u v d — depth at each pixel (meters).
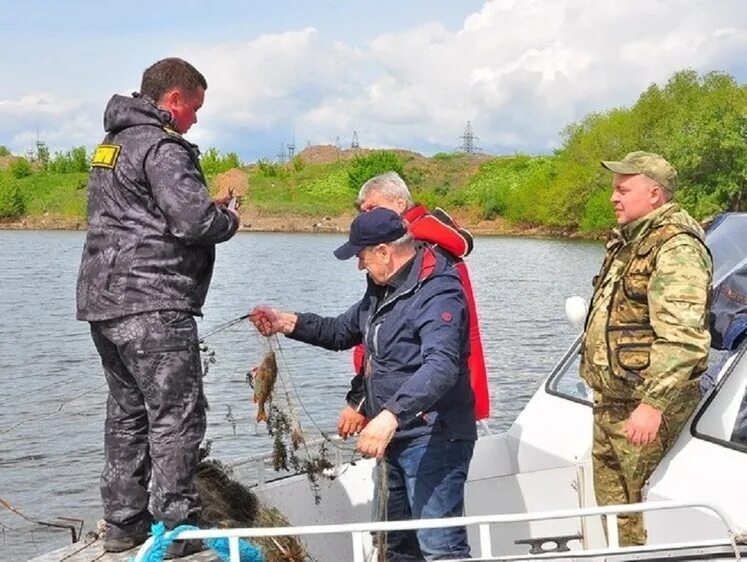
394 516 3.89
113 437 3.62
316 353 17.98
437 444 3.65
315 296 32.94
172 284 3.41
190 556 3.43
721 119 45.66
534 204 75.69
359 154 102.50
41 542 9.27
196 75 3.58
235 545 3.21
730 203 45.28
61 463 11.55
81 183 93.12
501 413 14.09
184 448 3.43
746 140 44.62
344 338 4.20
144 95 3.53
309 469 4.46
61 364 18.53
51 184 93.06
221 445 11.23
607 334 3.84
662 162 3.81
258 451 10.96
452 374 3.36
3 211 86.50
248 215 84.12
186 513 3.43
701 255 3.67
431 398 3.30
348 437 4.26
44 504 10.30
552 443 4.82
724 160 45.34
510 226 78.44
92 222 3.48
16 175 95.00
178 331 3.41
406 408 3.27
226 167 95.19
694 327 3.55
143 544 3.49
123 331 3.38
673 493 3.77
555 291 33.12
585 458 4.60
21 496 10.52
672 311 3.57
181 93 3.54
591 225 66.75
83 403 14.26
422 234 4.14
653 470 3.88
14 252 57.22
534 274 40.22
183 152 3.44
